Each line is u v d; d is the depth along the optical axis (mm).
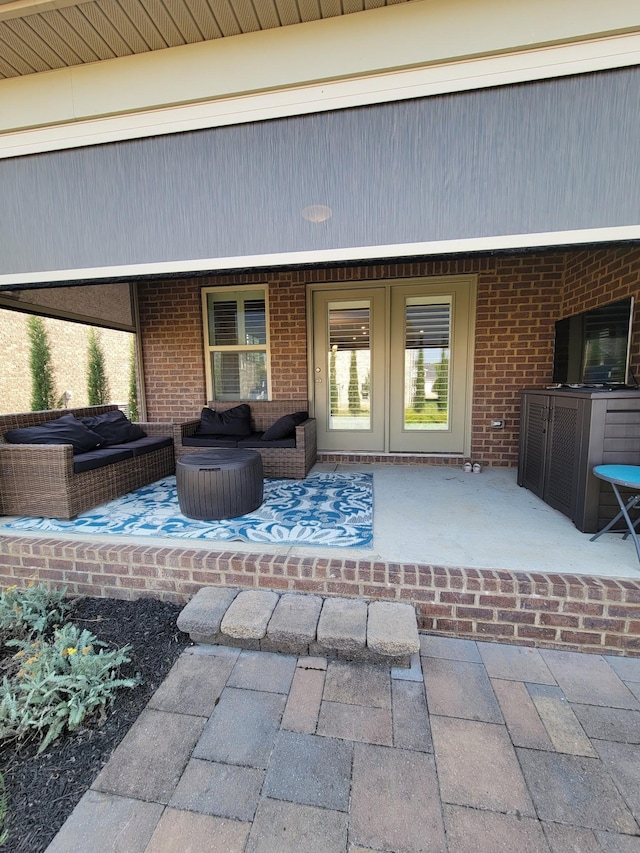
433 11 1533
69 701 1416
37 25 1598
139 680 1622
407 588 1898
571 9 1446
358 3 1540
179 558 2125
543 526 2496
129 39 1690
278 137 1721
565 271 3824
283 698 1540
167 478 4062
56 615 2047
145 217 1869
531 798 1157
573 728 1393
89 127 1857
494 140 1557
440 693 1557
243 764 1274
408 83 1591
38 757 1305
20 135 1917
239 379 4797
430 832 1070
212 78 1729
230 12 1565
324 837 1062
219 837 1064
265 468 3838
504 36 1497
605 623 1758
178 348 4809
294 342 4500
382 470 4133
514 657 1760
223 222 1804
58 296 3658
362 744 1340
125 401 8727
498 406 4160
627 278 2787
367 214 1686
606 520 2332
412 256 1689
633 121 1457
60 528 2561
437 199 1624
